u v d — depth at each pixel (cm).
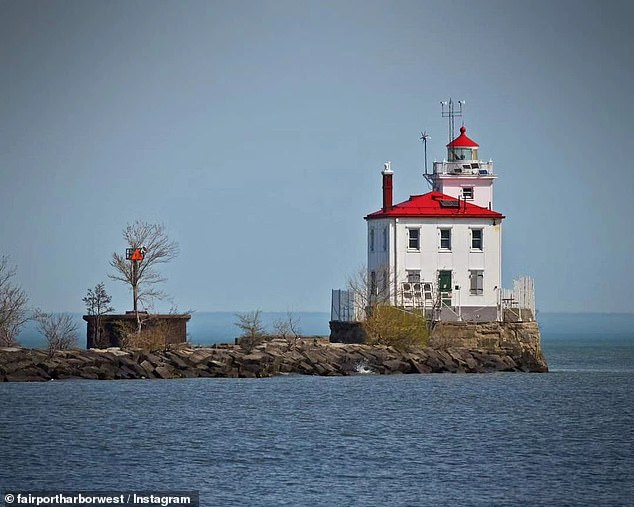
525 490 18200
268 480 18638
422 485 18425
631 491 18188
